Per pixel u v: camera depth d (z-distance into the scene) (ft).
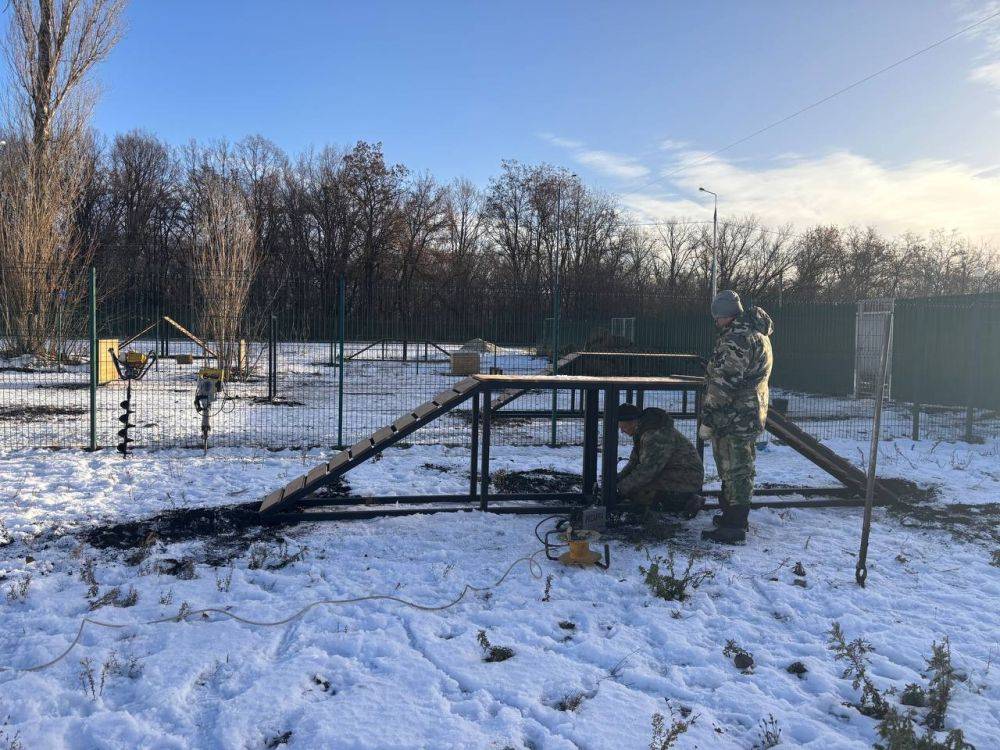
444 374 71.15
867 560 17.65
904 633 13.44
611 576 16.08
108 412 42.29
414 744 9.35
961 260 177.78
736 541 18.70
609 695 10.89
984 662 12.30
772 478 27.35
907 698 10.96
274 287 73.36
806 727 10.10
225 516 19.85
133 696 10.57
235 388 58.75
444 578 15.72
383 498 21.52
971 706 10.85
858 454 33.09
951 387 50.96
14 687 10.61
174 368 71.36
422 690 10.78
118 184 175.52
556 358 34.73
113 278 81.71
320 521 19.77
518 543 18.40
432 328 38.42
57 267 66.74
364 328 37.50
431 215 195.83
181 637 12.49
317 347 66.64
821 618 14.10
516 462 29.58
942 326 51.72
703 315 54.39
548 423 43.01
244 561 16.47
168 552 16.79
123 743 9.34
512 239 201.57
